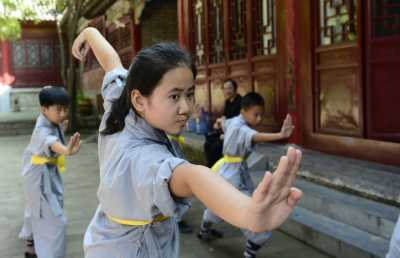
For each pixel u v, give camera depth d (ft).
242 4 28.96
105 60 7.75
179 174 4.87
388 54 19.26
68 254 16.60
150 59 5.43
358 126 20.34
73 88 60.64
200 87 35.50
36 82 85.66
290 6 23.53
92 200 24.63
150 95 5.50
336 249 14.83
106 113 6.80
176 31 49.21
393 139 19.44
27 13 63.00
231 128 15.98
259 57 26.91
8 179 31.48
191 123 35.42
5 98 83.35
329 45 21.61
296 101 23.67
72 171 33.88
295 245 16.39
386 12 19.24
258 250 16.03
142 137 5.74
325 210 16.88
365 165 19.31
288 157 3.94
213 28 33.35
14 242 18.16
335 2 21.40
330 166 19.58
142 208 5.50
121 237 5.83
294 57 23.53
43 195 14.47
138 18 47.60
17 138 58.44
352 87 20.54
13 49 84.28
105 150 6.03
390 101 19.39
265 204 4.02
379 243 14.02
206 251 16.49
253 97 15.89
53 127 14.92
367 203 15.97
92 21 73.10
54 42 86.22
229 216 4.26
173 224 6.20
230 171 15.94
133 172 5.39
